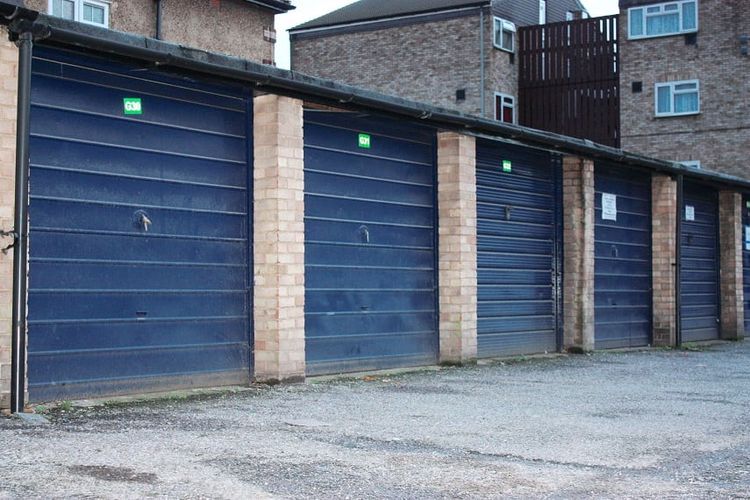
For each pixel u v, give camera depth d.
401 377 13.56
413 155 15.28
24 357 9.12
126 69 10.94
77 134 10.43
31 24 9.17
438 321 15.66
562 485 6.57
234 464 6.87
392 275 14.83
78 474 6.35
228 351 12.09
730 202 25.56
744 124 33.81
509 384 12.85
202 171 11.82
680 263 22.02
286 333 12.20
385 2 38.97
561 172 19.02
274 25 23.45
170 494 5.93
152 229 11.21
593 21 36.25
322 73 38.50
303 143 13.27
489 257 17.05
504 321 17.39
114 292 10.79
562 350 18.89
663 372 15.09
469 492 6.30
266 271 12.20
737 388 12.83
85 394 10.47
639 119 35.47
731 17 34.09
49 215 10.15
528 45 37.22
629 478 6.87
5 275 9.16
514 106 36.91
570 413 10.05
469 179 15.75
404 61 36.78
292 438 8.07
